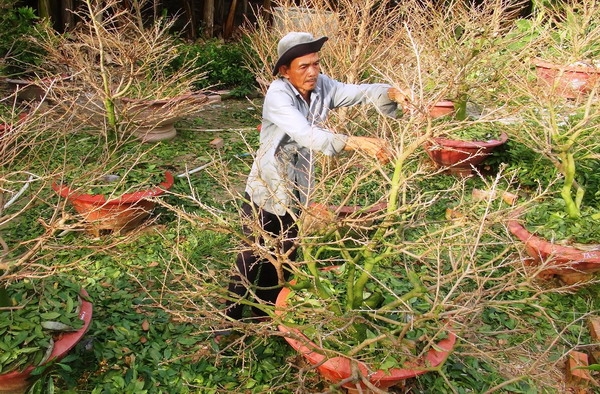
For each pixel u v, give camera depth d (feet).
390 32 17.43
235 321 8.24
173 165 18.25
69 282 9.93
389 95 9.54
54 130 14.74
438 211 15.08
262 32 18.86
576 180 15.21
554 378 10.14
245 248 8.32
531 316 11.60
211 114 24.68
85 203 12.57
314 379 9.59
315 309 8.12
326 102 9.53
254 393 9.30
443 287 10.95
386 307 8.11
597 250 11.54
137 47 17.16
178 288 11.96
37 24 23.11
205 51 27.86
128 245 13.26
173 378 9.61
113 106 14.93
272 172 9.07
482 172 17.83
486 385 9.70
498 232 12.82
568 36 18.63
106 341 10.24
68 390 9.11
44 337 8.66
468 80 16.74
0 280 7.79
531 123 16.88
